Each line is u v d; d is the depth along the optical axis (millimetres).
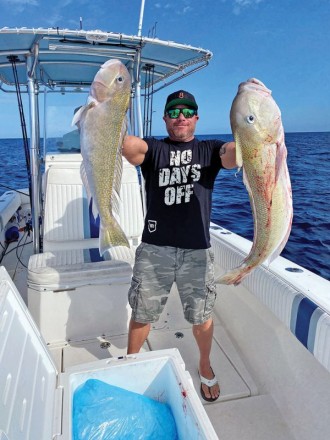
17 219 5004
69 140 3604
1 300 1229
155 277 2055
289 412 1941
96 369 1644
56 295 2574
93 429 1497
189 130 1942
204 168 1964
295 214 7594
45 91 3855
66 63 3377
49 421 1356
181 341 2686
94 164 1449
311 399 1810
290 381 1980
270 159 1329
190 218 1991
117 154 1486
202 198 1995
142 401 1617
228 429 1915
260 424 1938
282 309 1948
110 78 1392
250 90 1319
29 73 2977
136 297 2074
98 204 1506
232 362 2438
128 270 2664
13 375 1190
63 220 3188
